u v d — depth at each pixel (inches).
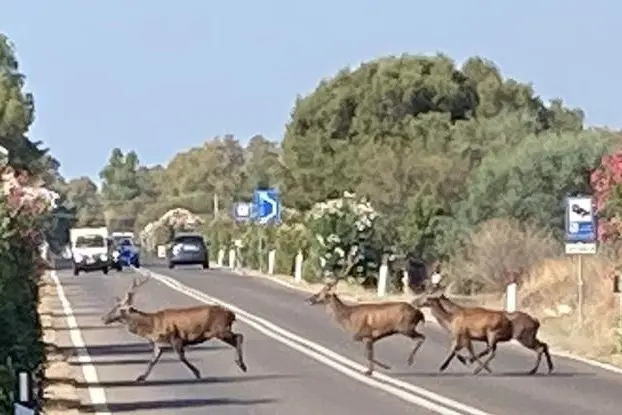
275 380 1130.0
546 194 2429.9
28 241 1163.3
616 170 1405.0
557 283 1876.2
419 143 3528.5
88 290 2463.1
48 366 1194.0
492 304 1915.6
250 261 3533.5
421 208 2511.1
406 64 3956.7
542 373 1184.2
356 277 2534.5
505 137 3363.7
